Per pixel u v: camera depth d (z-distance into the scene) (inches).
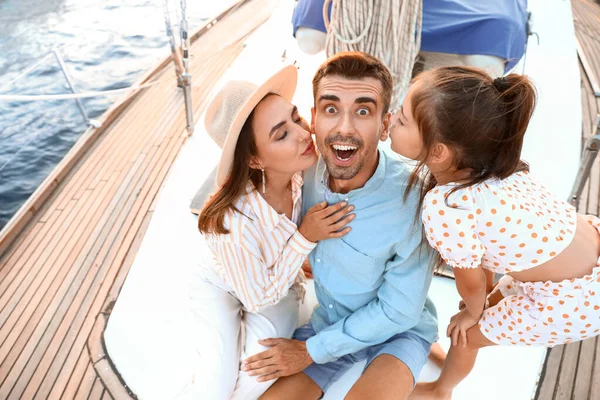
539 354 72.1
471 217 48.8
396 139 49.9
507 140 45.9
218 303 64.3
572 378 75.1
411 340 59.1
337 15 85.0
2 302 89.0
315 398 59.9
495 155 46.9
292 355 58.9
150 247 89.0
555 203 53.0
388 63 87.9
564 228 51.1
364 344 57.8
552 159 106.0
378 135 50.4
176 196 99.8
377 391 54.4
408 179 54.6
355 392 54.7
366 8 82.5
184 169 106.7
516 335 55.0
